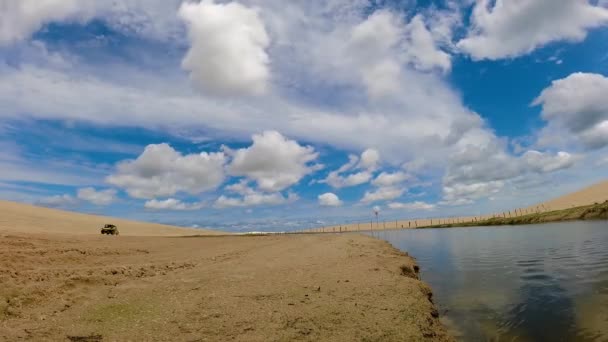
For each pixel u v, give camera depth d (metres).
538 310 11.34
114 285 10.55
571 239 31.88
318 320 8.13
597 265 18.11
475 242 38.72
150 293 9.69
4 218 41.38
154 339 6.61
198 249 23.78
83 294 9.33
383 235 73.50
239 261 17.16
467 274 18.64
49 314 7.72
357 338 7.36
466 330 9.89
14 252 13.30
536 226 57.47
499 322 10.47
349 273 14.12
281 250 23.97
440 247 35.97
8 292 8.49
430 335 8.55
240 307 8.69
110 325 7.23
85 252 16.09
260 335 7.02
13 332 6.59
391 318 8.75
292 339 6.95
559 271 17.42
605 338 8.73
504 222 78.56
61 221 52.38
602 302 11.65
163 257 17.86
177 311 8.22
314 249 24.69
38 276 10.16
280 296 9.90
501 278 16.89
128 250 18.98
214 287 10.65
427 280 17.75
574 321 10.09
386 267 16.34
